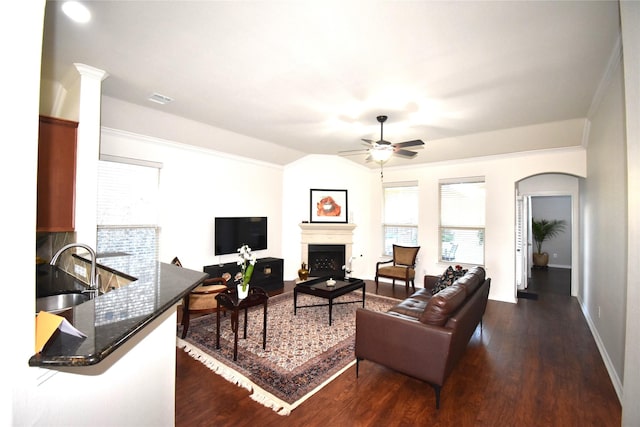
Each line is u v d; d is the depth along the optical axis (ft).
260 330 12.03
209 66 8.77
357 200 22.11
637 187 5.45
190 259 15.62
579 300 16.98
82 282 7.47
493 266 17.58
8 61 2.60
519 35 7.11
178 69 8.95
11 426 2.56
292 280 20.93
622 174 8.25
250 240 18.25
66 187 8.25
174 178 14.97
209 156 16.51
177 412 7.14
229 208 17.49
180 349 10.28
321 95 10.71
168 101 11.37
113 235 13.01
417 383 8.48
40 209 7.82
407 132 15.10
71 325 3.28
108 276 7.15
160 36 7.32
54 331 2.97
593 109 11.50
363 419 6.99
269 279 18.12
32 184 2.76
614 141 8.98
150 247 14.11
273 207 20.24
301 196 21.27
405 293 18.08
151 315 3.94
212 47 7.79
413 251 19.49
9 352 2.57
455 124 13.73
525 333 12.19
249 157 18.38
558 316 14.33
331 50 7.86
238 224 17.58
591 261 13.10
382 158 12.76
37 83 2.83
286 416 7.04
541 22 6.63
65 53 8.05
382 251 22.07
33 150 2.78
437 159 19.13
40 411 2.85
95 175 8.76
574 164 15.42
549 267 28.58
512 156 17.02
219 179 16.99
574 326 13.00
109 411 3.76
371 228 22.41
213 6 6.25
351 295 17.62
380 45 7.61
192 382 8.38
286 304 15.57
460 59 8.21
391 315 8.44
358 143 17.54
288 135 15.89
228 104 11.64
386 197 22.12
